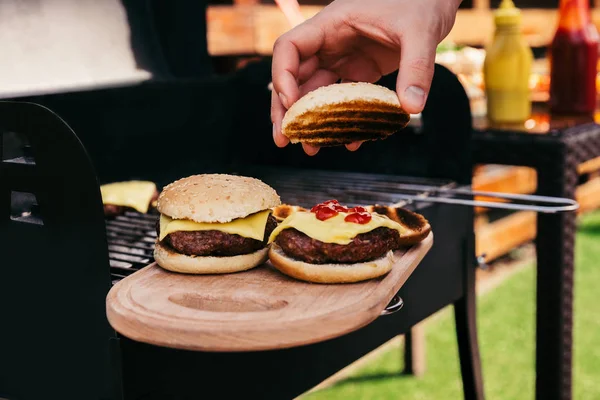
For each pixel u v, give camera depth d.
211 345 0.63
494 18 1.25
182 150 1.22
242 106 1.31
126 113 1.12
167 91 1.17
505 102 1.25
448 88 1.10
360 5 0.83
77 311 0.73
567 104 1.32
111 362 0.69
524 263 2.20
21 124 0.72
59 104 1.02
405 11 0.79
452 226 1.04
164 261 0.76
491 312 1.80
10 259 0.77
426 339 1.68
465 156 1.11
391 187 1.09
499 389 1.39
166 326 0.64
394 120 0.78
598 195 2.16
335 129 0.77
